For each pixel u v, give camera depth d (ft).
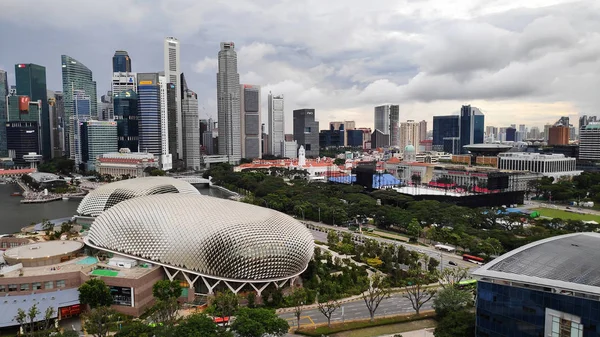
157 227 590.55
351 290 597.52
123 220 615.98
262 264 558.97
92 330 428.15
